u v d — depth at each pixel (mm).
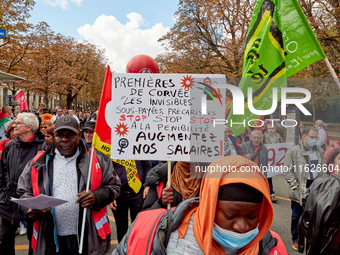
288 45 1979
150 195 2525
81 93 44594
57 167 2203
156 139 1956
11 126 3945
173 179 2219
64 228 2143
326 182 2271
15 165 2852
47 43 28812
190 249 1006
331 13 9094
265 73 1929
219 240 989
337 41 9266
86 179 2189
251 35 2045
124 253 1169
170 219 1072
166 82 1932
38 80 31438
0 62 16734
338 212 2180
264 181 942
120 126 1974
